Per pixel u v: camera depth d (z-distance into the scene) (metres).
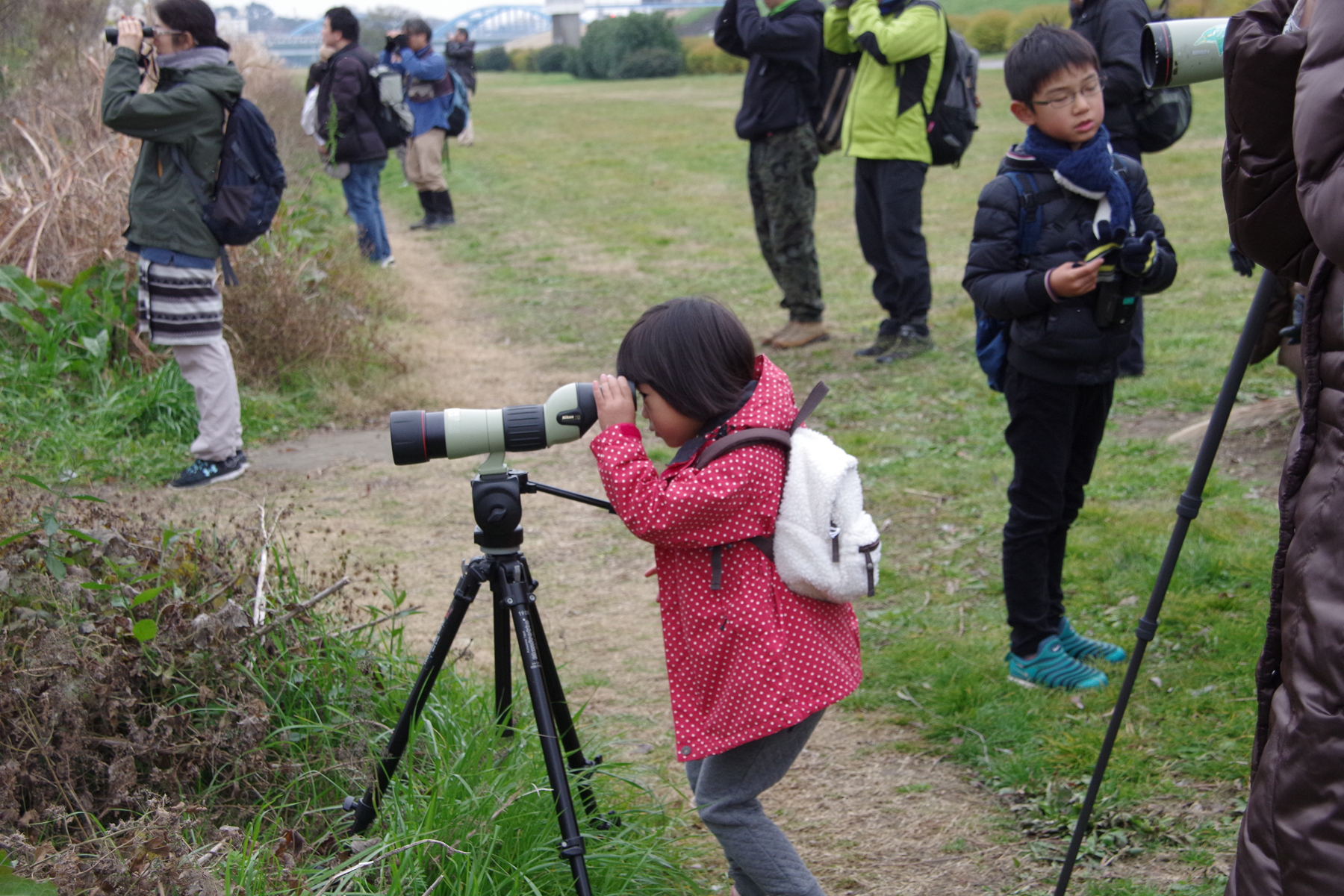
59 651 2.72
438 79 13.55
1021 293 3.27
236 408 5.83
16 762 2.58
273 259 7.55
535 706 2.41
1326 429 1.67
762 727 2.28
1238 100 1.86
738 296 9.84
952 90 7.23
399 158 13.98
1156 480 5.38
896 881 2.86
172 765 2.79
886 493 5.55
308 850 2.56
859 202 7.72
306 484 5.79
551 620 4.47
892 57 7.00
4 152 8.30
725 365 2.36
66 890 2.15
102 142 8.24
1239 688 3.58
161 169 5.32
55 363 6.33
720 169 18.06
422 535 5.26
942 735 3.52
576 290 10.49
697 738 2.35
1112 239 3.20
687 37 64.31
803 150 7.70
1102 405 3.58
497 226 13.94
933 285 9.75
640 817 2.94
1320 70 1.53
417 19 13.72
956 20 42.84
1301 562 1.65
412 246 12.91
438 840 2.49
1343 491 1.60
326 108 10.55
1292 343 3.14
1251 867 1.69
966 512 5.26
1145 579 4.36
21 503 3.56
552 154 20.64
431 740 2.95
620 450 2.32
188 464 5.89
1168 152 15.58
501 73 64.69
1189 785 3.15
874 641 4.14
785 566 2.29
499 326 9.31
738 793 2.39
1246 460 5.52
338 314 8.21
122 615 2.98
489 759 2.87
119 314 6.70
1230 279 9.22
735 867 2.53
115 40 5.18
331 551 4.98
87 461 5.48
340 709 3.09
